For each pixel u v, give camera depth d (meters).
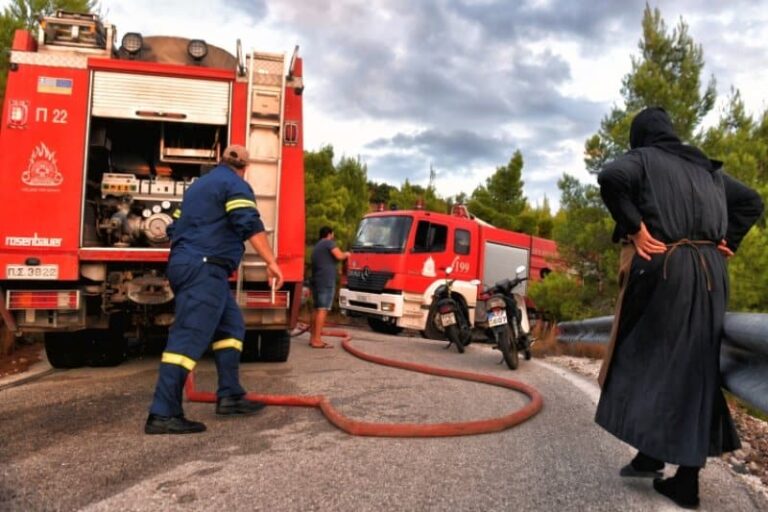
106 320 6.79
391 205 15.45
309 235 18.48
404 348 10.63
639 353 3.31
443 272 14.03
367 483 3.43
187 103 6.78
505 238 16.11
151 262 6.63
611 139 12.95
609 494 3.41
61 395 5.66
